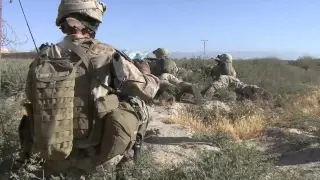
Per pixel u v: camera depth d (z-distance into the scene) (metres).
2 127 4.59
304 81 17.28
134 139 3.28
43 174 3.29
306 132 8.09
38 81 3.13
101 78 3.26
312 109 11.34
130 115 3.23
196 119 9.45
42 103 3.11
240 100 12.45
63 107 3.11
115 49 3.46
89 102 3.21
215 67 14.43
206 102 11.49
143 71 3.57
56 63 3.21
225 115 9.76
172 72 13.12
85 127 3.19
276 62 21.08
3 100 6.91
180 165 4.25
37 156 3.20
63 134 3.10
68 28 3.43
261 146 7.21
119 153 3.19
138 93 3.40
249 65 21.11
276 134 7.84
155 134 7.40
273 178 4.22
